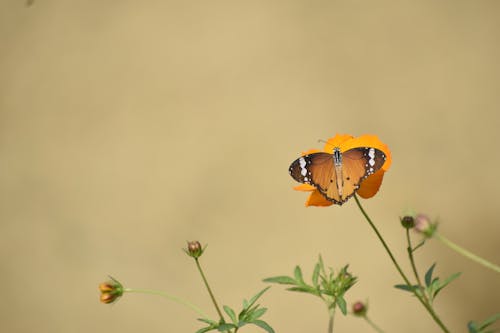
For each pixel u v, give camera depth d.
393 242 4.09
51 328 4.18
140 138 4.85
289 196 4.43
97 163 4.79
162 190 4.62
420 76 4.80
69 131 4.94
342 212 4.26
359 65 4.90
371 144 2.19
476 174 4.30
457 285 3.92
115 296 2.17
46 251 4.46
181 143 4.78
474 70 4.78
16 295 4.29
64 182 4.75
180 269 4.25
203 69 5.08
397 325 3.80
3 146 4.94
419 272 3.99
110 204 4.61
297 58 5.01
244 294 4.07
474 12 5.04
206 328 2.11
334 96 4.80
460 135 4.50
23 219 4.62
